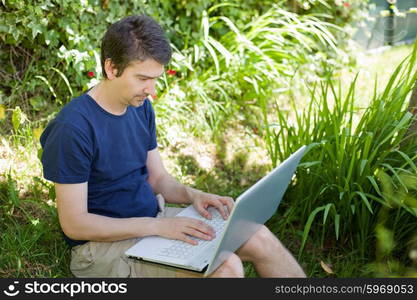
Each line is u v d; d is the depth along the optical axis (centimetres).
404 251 281
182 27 423
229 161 373
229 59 402
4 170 297
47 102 353
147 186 234
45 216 277
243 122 412
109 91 208
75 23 349
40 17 332
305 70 464
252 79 421
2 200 279
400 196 262
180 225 211
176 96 385
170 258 199
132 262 211
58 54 340
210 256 201
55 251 254
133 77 201
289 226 306
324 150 285
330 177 287
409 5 539
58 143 198
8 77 348
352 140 288
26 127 328
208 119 404
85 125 202
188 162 360
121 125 216
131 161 224
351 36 529
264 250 221
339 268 277
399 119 280
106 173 214
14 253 244
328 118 294
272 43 450
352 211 272
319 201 297
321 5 509
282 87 439
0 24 322
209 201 235
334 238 297
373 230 282
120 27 198
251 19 468
